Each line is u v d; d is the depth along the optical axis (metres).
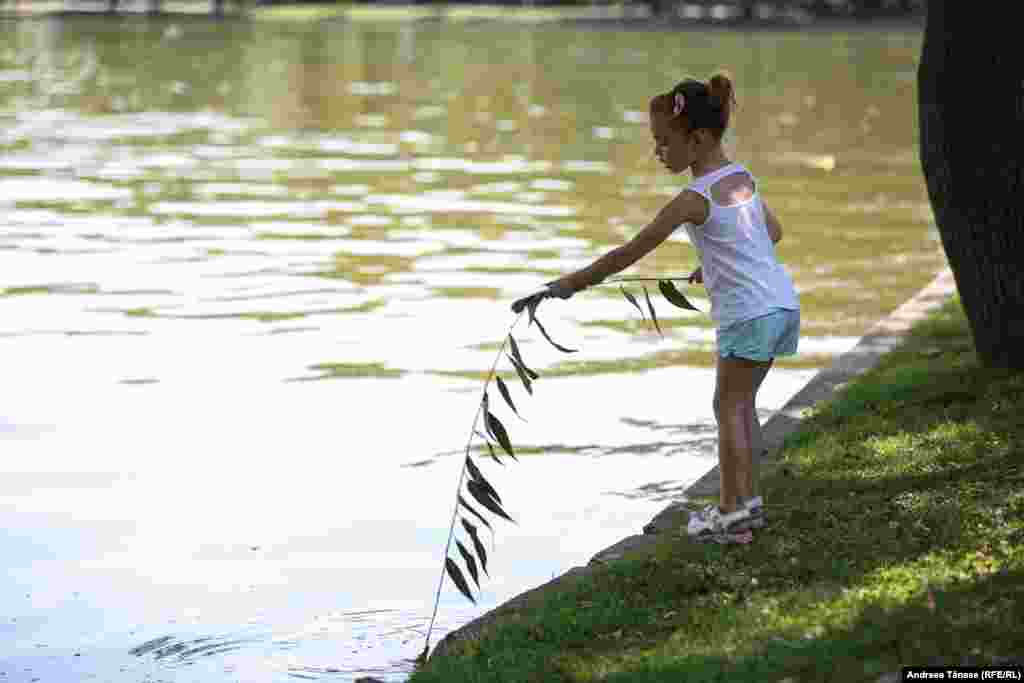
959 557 7.79
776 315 8.12
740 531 8.45
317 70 53.62
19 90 44.69
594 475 11.48
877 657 6.60
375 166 29.28
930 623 6.80
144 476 11.35
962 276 11.86
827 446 10.59
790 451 10.72
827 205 24.50
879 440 10.52
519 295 17.64
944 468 9.64
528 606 8.28
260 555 9.86
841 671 6.52
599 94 45.06
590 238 21.48
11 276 18.33
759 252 8.17
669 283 8.57
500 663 7.43
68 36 70.81
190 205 24.22
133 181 26.88
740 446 8.42
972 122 11.28
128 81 48.34
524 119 38.25
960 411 10.91
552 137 34.31
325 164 29.52
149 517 10.52
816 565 8.02
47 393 13.41
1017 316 11.61
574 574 8.80
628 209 24.17
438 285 18.14
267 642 8.55
